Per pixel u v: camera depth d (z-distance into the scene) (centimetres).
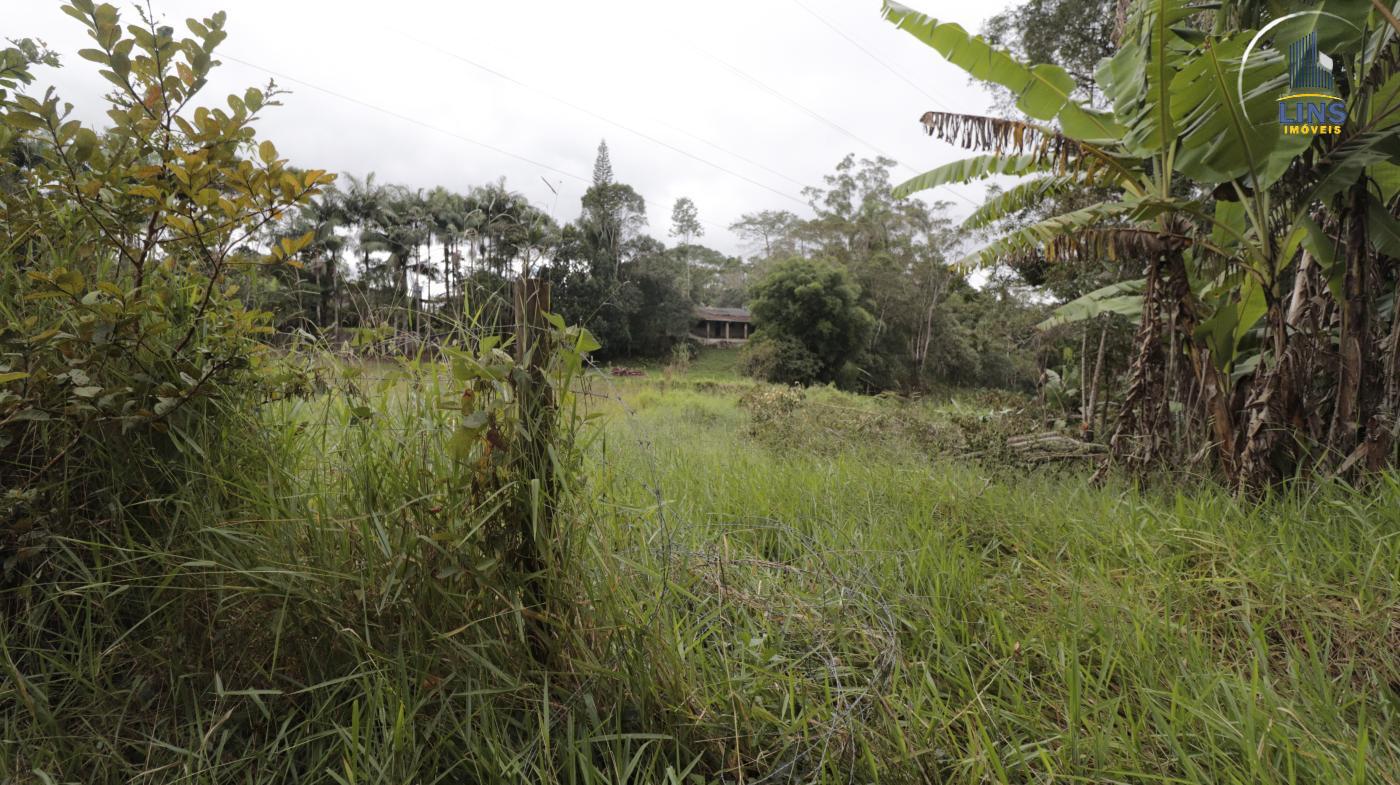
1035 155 595
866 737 192
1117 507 416
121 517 213
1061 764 185
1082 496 466
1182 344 543
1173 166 492
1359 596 267
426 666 193
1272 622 267
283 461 233
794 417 873
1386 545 307
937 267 4888
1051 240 548
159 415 209
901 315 4906
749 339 4516
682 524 309
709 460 580
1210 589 296
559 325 205
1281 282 612
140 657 199
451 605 197
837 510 413
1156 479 509
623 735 177
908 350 5003
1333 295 505
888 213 5534
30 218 219
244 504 220
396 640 198
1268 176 441
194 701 188
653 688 196
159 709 191
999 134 575
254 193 221
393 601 188
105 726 183
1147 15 491
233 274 268
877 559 321
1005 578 314
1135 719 209
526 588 202
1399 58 407
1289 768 169
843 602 259
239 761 170
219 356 229
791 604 263
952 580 297
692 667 207
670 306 5391
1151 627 252
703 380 2703
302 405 269
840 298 4266
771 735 199
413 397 229
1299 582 285
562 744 186
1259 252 483
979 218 707
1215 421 508
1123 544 348
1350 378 441
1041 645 249
